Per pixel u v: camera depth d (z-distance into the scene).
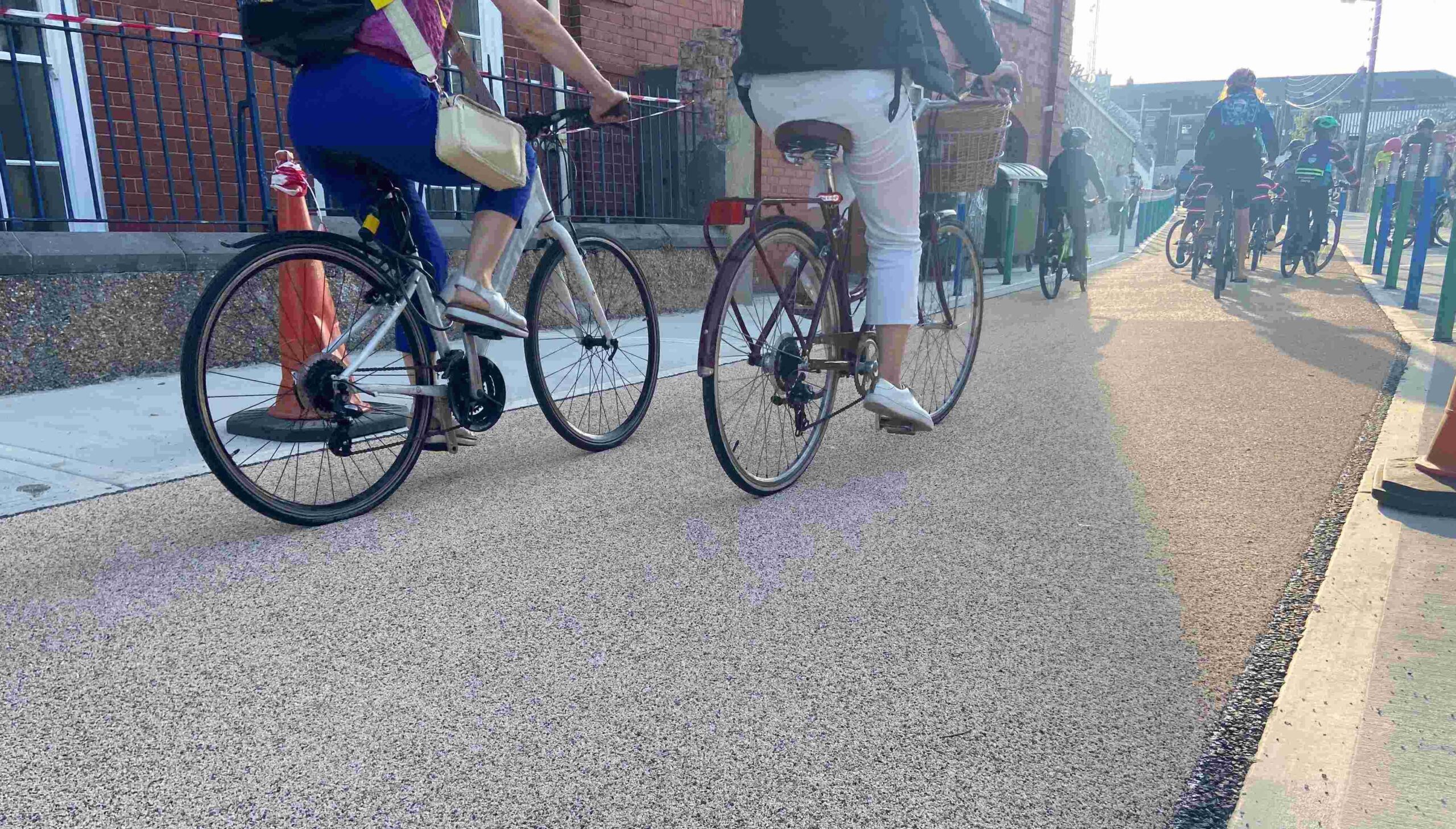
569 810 1.34
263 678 1.71
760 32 2.62
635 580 2.15
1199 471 2.95
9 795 1.37
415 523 2.55
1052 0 14.64
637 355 4.40
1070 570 2.19
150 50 4.64
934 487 2.84
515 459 3.20
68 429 3.48
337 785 1.40
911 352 3.57
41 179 5.32
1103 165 26.89
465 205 6.91
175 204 4.92
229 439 3.35
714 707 1.61
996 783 1.39
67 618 1.96
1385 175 10.32
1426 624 1.86
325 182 2.63
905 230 2.83
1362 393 3.96
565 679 1.70
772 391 2.92
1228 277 9.88
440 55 2.41
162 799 1.37
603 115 2.73
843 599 2.04
